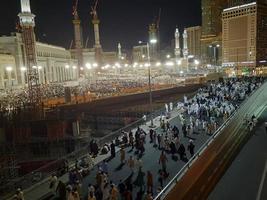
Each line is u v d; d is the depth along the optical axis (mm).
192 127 35562
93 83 97875
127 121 51094
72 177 23125
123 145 30766
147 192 19547
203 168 24891
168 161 26953
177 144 29891
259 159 29125
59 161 28625
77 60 167625
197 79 88062
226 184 24672
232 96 50062
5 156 37938
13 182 24969
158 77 108375
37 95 63500
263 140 34500
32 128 45906
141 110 60438
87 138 45062
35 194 21672
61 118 47125
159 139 30469
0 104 54000
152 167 25766
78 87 81625
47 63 129000
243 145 33344
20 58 106875
